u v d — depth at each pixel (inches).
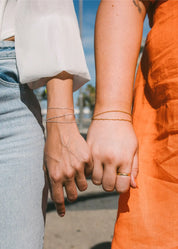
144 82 37.8
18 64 34.2
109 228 99.7
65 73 32.8
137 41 35.4
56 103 32.1
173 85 32.4
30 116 36.5
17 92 35.4
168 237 32.5
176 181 32.6
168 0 34.1
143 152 35.0
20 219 34.2
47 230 97.9
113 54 34.0
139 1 36.1
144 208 33.6
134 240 33.6
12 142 35.2
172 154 32.7
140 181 34.3
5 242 33.5
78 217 107.3
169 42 33.2
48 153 32.2
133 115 37.7
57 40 32.9
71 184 31.5
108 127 32.0
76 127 32.3
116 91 33.2
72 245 87.4
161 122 34.2
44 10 34.1
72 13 35.5
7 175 34.4
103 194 125.4
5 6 37.2
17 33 34.7
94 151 31.6
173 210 32.7
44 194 37.8
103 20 35.3
